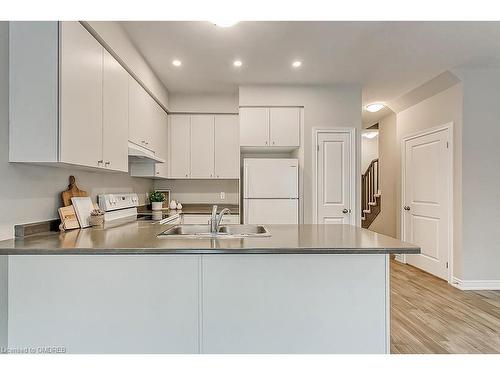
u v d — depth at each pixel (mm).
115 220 3002
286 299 1710
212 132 4547
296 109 4211
